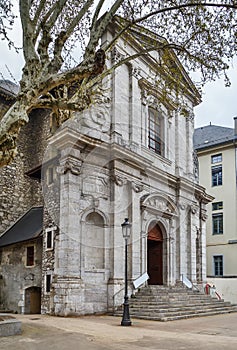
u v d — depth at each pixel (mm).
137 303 13781
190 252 18375
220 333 9430
